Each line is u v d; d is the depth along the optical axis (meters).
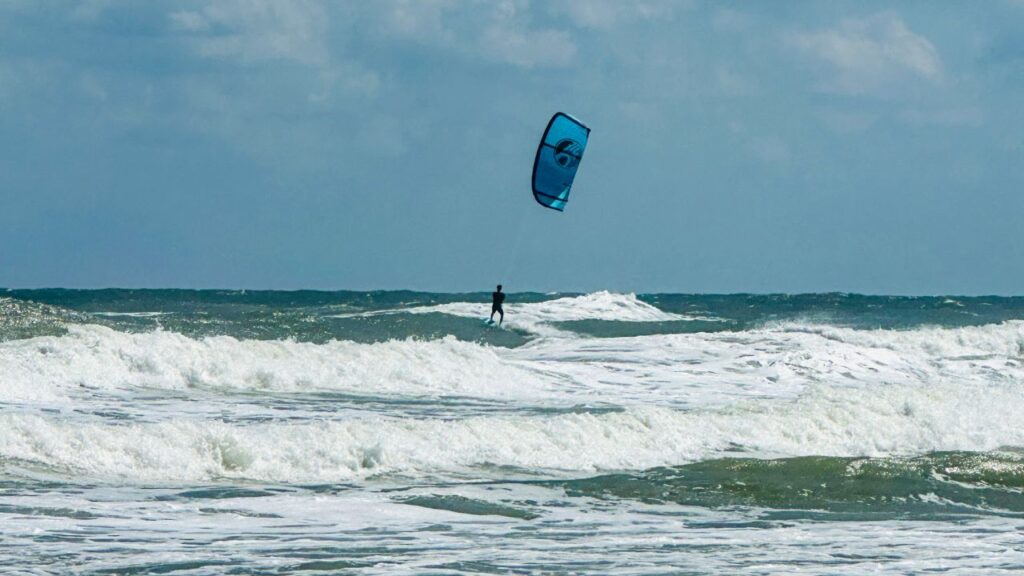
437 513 48.44
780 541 45.09
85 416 70.19
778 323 175.75
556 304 189.25
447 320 167.00
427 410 81.31
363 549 41.53
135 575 37.16
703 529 47.16
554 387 99.94
